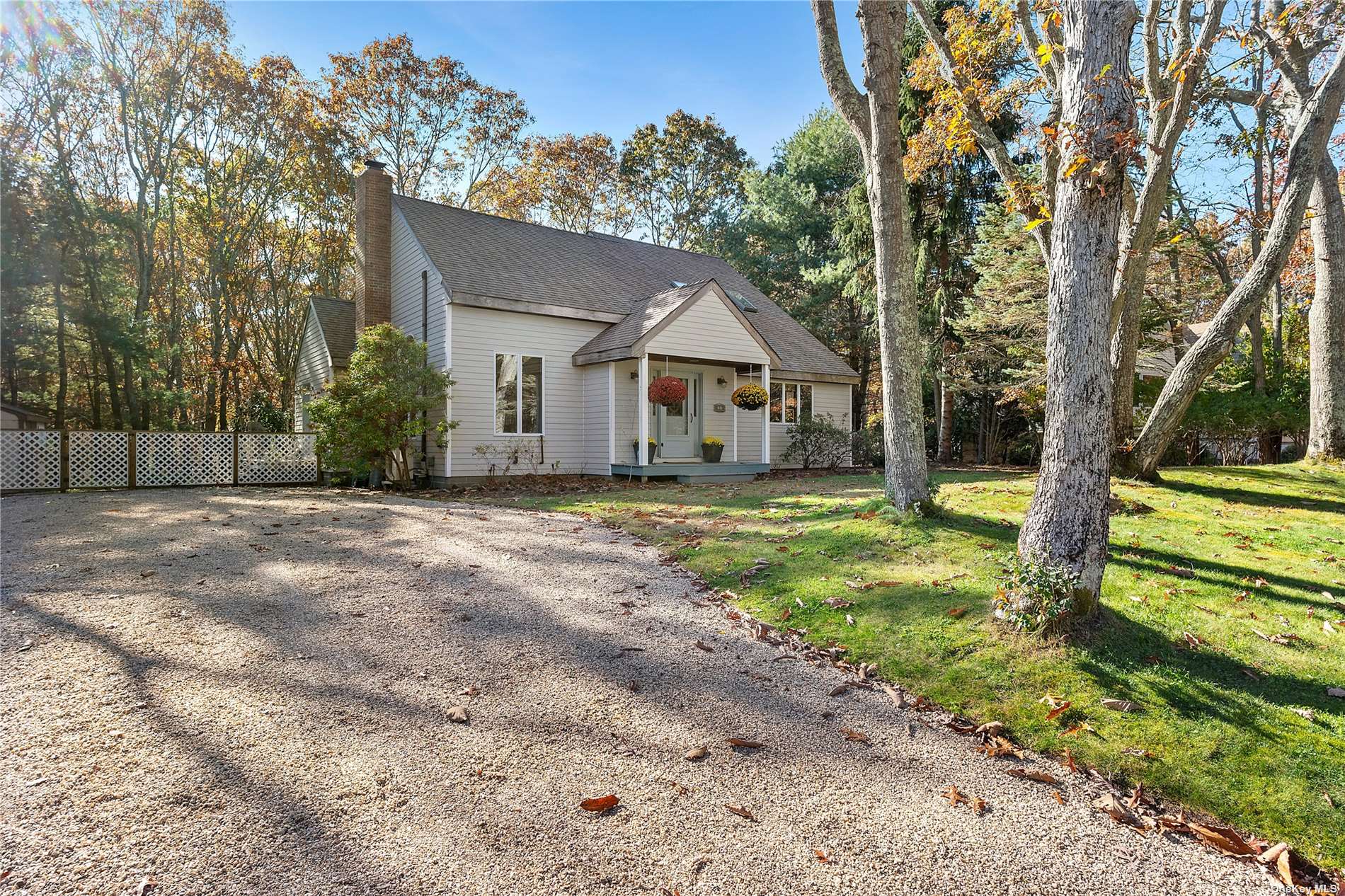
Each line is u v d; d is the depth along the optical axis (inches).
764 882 94.1
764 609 208.8
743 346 601.0
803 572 237.3
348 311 735.1
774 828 106.7
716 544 281.4
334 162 956.0
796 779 121.5
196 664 158.1
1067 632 171.6
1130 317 404.8
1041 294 695.1
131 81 768.9
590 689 153.9
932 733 140.5
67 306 698.2
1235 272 887.1
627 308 644.7
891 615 195.9
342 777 115.3
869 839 105.0
